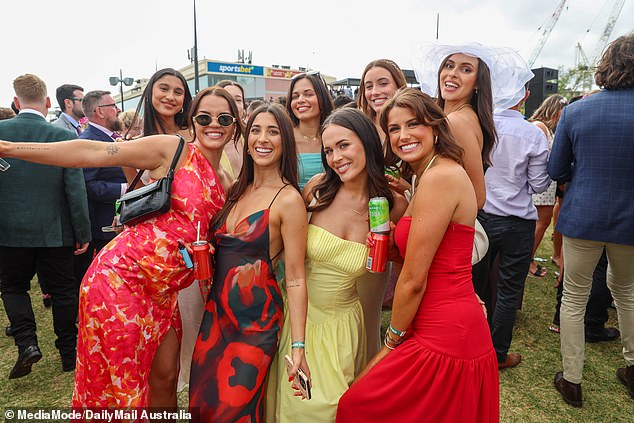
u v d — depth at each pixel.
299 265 1.86
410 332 1.79
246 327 1.83
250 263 1.84
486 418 1.71
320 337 1.95
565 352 2.61
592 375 2.90
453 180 1.59
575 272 2.58
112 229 2.20
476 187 2.15
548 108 5.01
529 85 7.01
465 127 2.08
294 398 1.87
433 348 1.66
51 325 3.74
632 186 2.34
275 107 1.89
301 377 1.74
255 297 1.84
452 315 1.66
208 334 1.92
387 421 1.74
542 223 4.34
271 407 2.03
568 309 2.61
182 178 1.89
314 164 2.88
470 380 1.66
